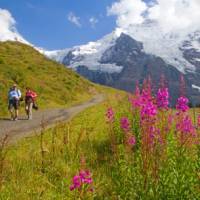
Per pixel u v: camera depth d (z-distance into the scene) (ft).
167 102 36.17
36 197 39.86
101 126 89.61
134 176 36.60
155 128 34.45
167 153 37.17
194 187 34.12
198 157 36.99
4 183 41.57
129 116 61.00
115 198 38.01
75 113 149.28
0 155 40.63
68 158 51.67
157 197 33.50
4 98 168.25
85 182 30.09
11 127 99.09
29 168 47.83
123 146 46.52
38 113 149.28
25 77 226.58
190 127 36.99
